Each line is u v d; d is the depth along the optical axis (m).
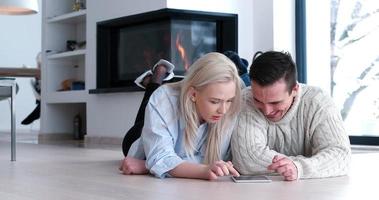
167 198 1.54
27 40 8.38
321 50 4.43
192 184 1.80
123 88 4.52
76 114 5.79
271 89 1.73
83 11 5.17
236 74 1.86
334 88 4.43
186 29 4.26
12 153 2.93
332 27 4.41
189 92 1.91
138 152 2.21
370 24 4.25
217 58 1.85
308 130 1.97
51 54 5.57
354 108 4.36
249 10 4.40
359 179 1.94
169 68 2.64
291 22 4.35
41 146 4.32
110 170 2.34
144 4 4.35
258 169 1.91
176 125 1.98
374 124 4.25
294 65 1.79
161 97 1.98
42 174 2.21
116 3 4.67
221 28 4.36
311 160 1.89
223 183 1.82
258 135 1.94
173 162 1.94
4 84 2.93
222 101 1.84
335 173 1.94
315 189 1.70
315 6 4.39
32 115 6.28
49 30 5.66
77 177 2.09
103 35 4.87
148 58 4.47
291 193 1.62
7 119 8.24
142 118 2.59
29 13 4.86
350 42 4.36
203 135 2.01
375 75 4.23
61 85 5.66
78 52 5.21
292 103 1.91
